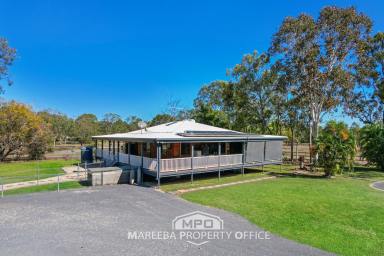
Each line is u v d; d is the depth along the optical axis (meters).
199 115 38.88
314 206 10.51
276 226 8.27
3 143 25.77
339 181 16.84
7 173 18.48
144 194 12.29
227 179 17.11
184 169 15.28
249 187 14.29
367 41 23.95
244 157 18.69
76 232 7.56
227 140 17.31
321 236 7.55
